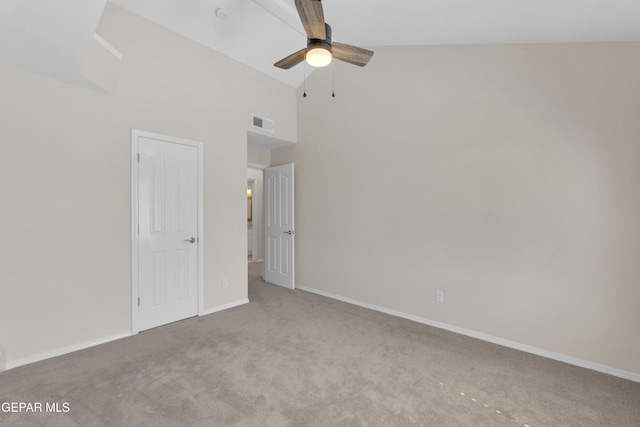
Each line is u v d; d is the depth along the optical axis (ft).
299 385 6.46
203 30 10.16
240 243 11.98
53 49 6.14
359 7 8.16
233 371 6.98
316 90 13.46
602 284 7.16
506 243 8.50
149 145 9.32
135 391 6.17
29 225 7.21
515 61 8.34
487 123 8.81
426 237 10.08
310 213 13.87
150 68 9.33
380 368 7.19
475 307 9.06
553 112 7.76
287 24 10.62
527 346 8.18
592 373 7.07
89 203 8.13
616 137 6.99
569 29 6.93
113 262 8.59
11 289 6.99
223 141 11.35
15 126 7.00
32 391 6.13
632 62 6.82
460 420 5.42
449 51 9.52
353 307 11.76
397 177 10.78
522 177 8.22
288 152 14.93
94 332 8.25
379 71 11.18
